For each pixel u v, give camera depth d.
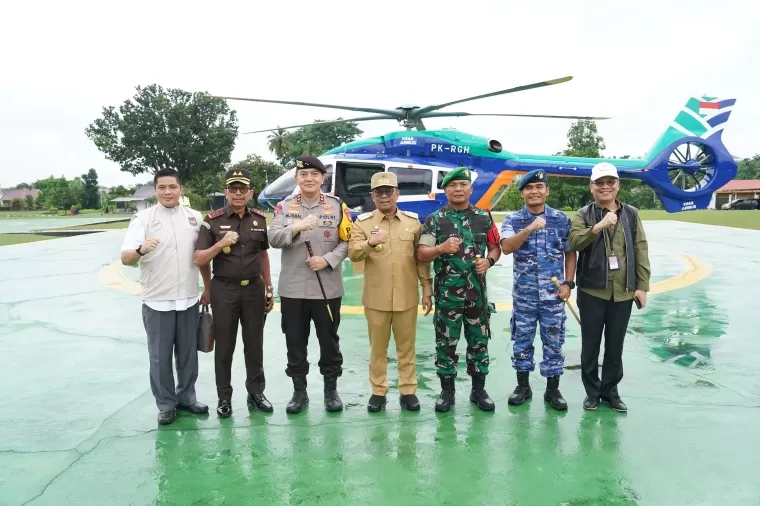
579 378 4.02
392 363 4.43
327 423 3.28
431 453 2.88
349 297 7.23
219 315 3.32
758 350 4.59
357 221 3.42
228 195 3.36
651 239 15.01
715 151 10.48
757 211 36.84
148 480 2.63
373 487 2.54
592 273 3.33
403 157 9.00
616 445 2.95
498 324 5.62
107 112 45.88
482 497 2.46
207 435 3.13
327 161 8.99
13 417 3.39
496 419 3.30
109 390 3.86
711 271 8.81
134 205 67.69
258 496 2.48
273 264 10.41
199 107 46.94
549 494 2.48
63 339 5.19
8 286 8.17
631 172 10.22
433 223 3.39
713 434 3.07
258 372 3.49
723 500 2.43
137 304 6.80
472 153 9.12
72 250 13.65
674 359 4.38
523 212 3.46
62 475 2.69
